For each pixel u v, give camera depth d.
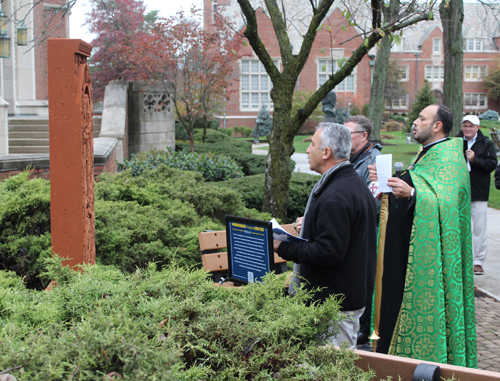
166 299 1.83
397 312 3.20
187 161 10.76
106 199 4.85
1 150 9.87
